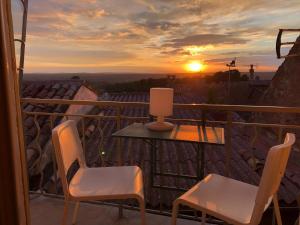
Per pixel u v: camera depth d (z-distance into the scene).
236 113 7.20
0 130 0.59
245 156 4.31
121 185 1.73
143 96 9.71
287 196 3.12
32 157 3.48
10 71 0.60
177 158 4.23
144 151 4.22
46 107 4.91
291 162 3.81
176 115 6.72
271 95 5.80
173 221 1.57
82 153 2.00
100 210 2.44
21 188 0.64
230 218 1.38
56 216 2.34
